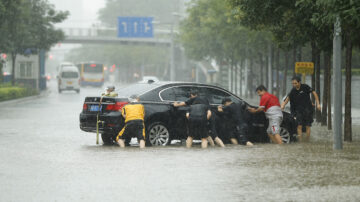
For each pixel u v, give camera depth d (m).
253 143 38.84
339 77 34.66
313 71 55.34
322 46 46.34
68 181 23.05
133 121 34.66
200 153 32.06
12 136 42.81
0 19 97.38
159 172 25.30
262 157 30.36
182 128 36.78
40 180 23.27
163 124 36.28
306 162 28.42
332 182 22.77
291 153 32.22
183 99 36.91
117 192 20.86
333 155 31.36
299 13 43.75
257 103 106.62
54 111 76.75
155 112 35.84
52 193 20.66
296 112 40.94
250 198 19.80
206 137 35.28
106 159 29.47
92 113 36.88
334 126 34.53
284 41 52.12
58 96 138.50
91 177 24.00
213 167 26.73
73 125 53.53
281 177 23.95
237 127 37.41
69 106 90.56
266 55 114.31
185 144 38.16
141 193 20.67
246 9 46.47
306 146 36.31
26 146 35.88
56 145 36.56
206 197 19.98
